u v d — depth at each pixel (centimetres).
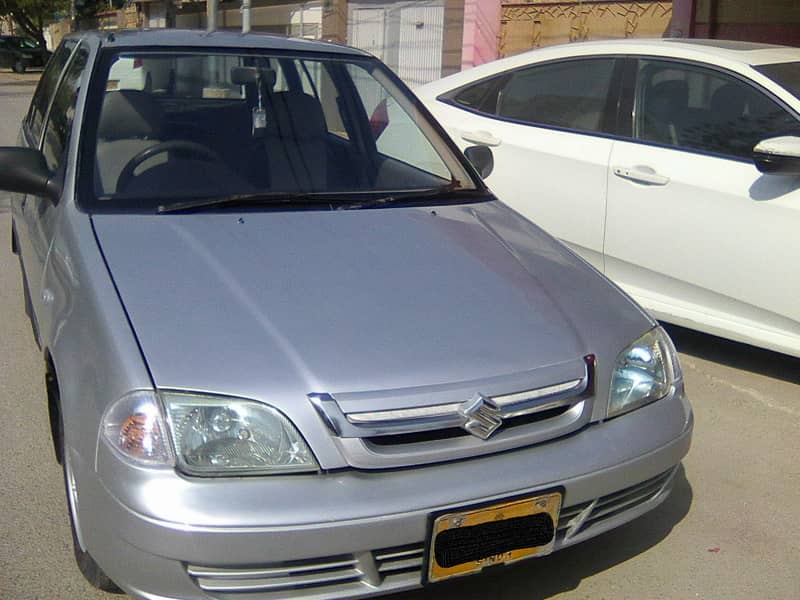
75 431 266
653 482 303
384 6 1527
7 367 494
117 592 303
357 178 385
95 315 275
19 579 310
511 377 267
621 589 316
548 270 331
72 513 303
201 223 328
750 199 462
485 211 380
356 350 263
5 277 652
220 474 245
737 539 349
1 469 384
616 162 517
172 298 279
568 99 555
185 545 239
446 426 255
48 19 3800
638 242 510
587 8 1174
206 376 251
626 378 295
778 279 457
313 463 247
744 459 412
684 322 502
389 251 323
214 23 1233
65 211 336
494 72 600
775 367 514
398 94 434
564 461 271
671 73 512
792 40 939
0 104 2075
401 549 254
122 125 367
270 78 404
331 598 252
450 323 282
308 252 314
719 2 1021
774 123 468
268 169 372
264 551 241
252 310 275
